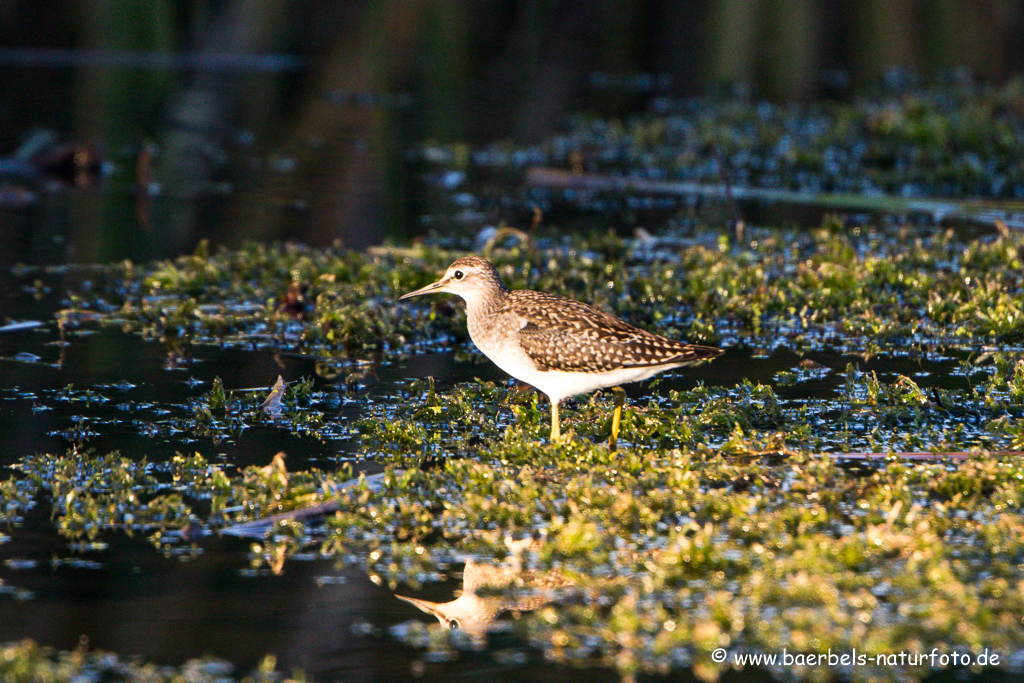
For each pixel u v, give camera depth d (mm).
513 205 23109
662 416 11570
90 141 26000
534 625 7531
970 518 9102
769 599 7645
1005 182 24438
